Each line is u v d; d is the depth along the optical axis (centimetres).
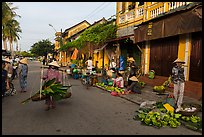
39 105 782
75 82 1548
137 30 1312
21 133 504
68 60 3959
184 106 697
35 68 3212
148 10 1386
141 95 1008
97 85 1329
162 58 1230
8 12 3097
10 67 1020
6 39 4606
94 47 2189
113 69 1417
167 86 1096
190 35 1005
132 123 595
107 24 2061
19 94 1009
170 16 1033
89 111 715
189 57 1011
